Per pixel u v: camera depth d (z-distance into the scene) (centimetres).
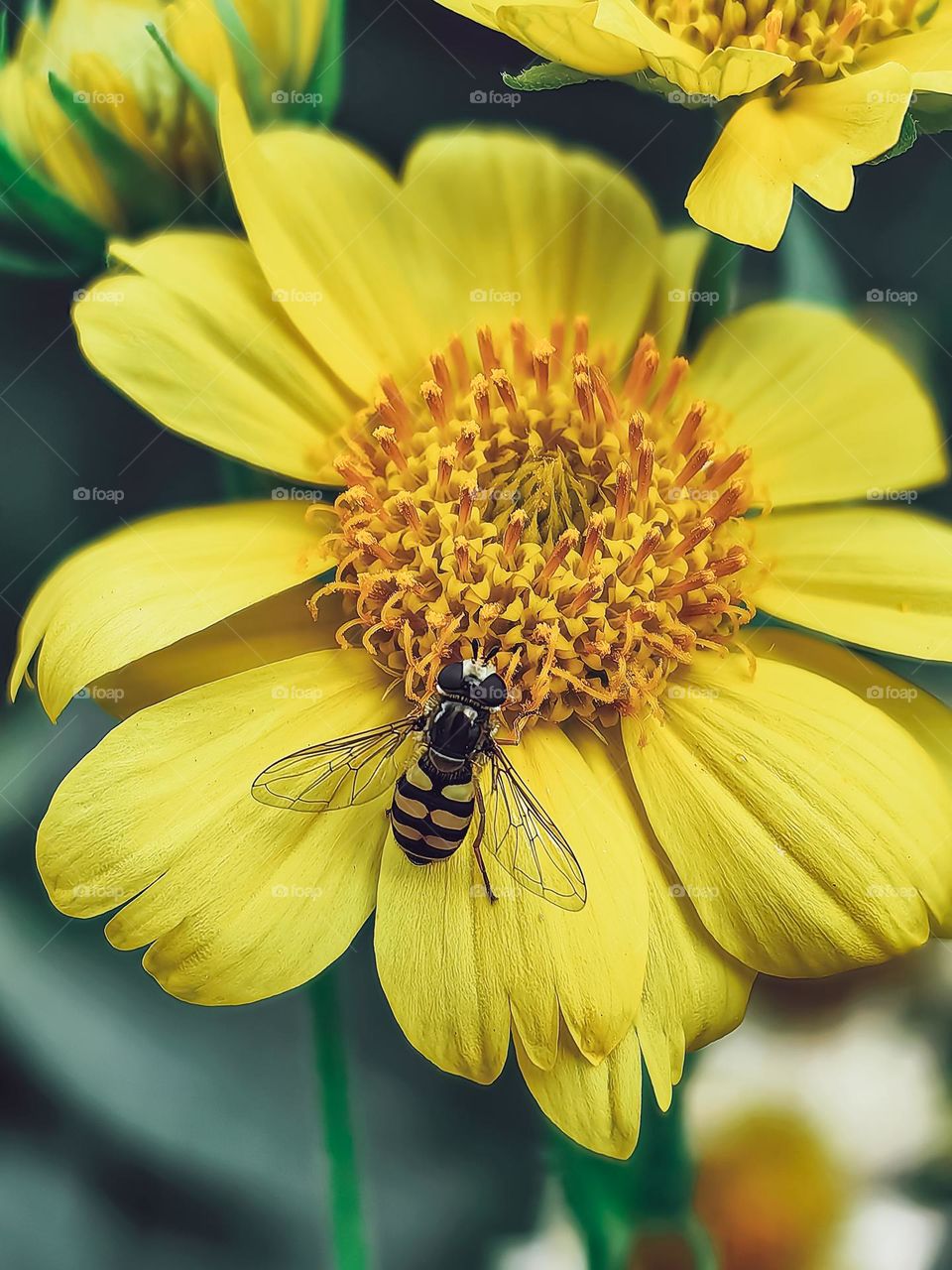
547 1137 15
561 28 14
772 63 14
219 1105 17
